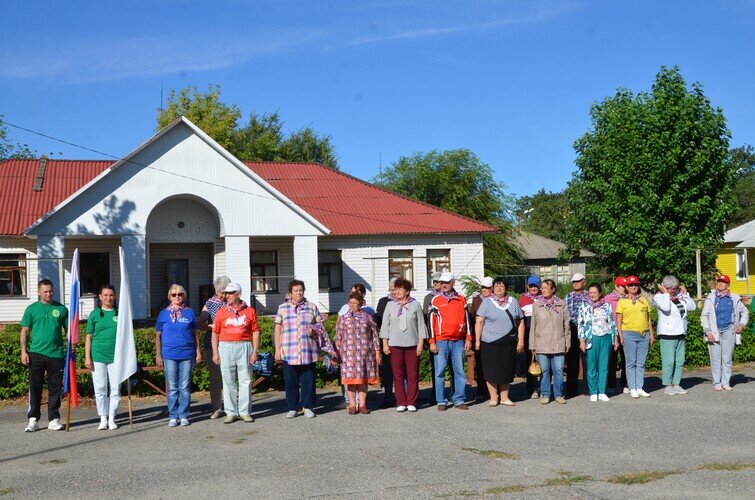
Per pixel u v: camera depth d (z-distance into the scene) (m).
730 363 14.68
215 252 34.31
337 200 38.81
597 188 29.89
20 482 8.38
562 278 57.78
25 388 14.59
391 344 12.69
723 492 7.71
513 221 51.16
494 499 7.55
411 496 7.68
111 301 11.66
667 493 7.69
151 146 31.47
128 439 10.67
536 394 13.98
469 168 51.25
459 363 12.88
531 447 9.82
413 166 51.72
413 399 12.69
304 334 12.20
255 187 33.12
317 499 7.60
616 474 8.45
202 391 15.10
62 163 36.97
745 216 75.88
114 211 30.83
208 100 64.38
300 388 12.59
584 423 11.41
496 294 13.11
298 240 33.72
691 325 18.61
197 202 33.56
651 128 28.94
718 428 10.91
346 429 11.19
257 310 35.00
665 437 10.34
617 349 14.34
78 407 13.51
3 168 35.75
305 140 66.56
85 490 8.02
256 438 10.64
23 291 31.91
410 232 36.97
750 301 20.16
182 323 11.67
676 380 14.19
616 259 31.23
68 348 11.46
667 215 29.53
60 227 30.17
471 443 10.10
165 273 35.00
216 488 8.02
